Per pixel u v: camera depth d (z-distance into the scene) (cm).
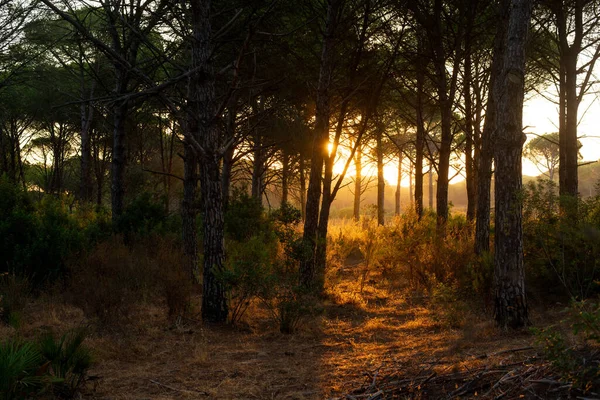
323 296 1015
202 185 817
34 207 1310
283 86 1192
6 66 1812
